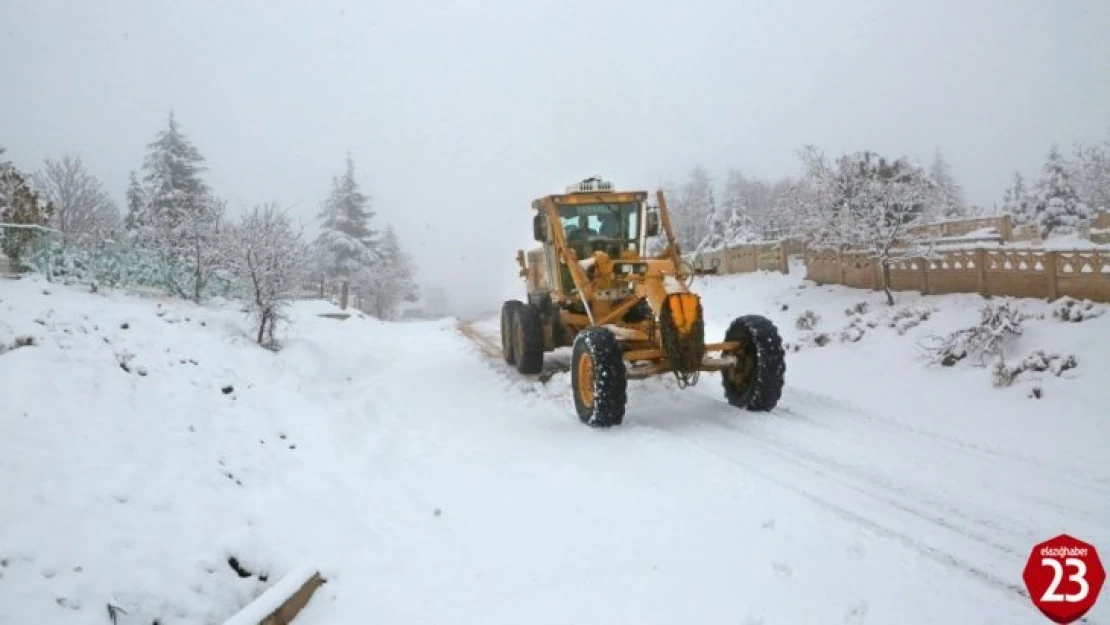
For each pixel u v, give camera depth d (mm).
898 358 9648
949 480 5465
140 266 11992
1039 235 20750
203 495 4727
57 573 3506
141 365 6777
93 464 4520
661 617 3670
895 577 3982
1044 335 8820
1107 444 6047
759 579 4023
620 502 5309
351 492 5613
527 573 4281
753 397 7586
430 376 10766
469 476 6129
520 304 11070
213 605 3799
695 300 7156
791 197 19234
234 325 11289
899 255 12727
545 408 8484
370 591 4152
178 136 31891
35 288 9086
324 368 10406
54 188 25047
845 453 6230
